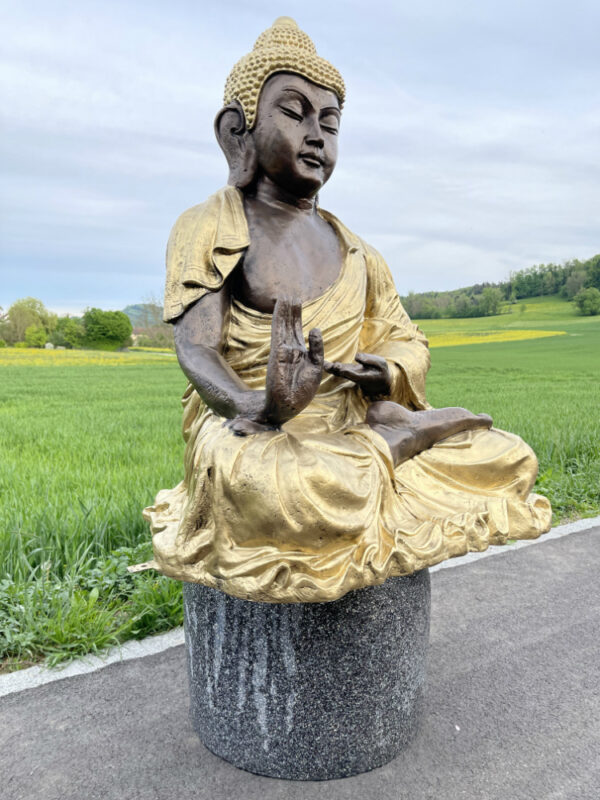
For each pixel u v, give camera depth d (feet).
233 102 7.95
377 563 6.15
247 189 8.16
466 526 6.90
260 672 7.02
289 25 7.94
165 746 7.88
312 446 6.59
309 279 7.77
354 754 7.23
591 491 18.25
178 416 33.19
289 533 5.99
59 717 8.47
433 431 7.51
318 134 7.65
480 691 9.08
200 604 7.36
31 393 51.83
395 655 7.29
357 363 7.84
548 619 11.35
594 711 8.64
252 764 7.32
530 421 27.30
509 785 7.22
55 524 13.29
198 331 7.32
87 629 10.17
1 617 10.59
